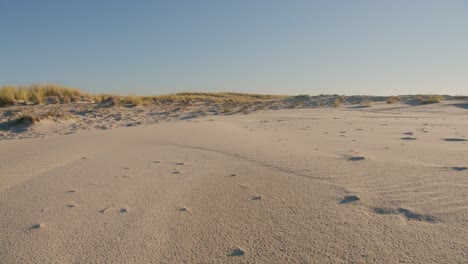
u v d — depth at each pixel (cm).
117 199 260
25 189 295
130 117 1297
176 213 229
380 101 1808
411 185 260
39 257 179
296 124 805
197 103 1864
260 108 1680
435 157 349
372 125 733
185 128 751
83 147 515
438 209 213
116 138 612
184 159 400
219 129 723
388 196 240
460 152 371
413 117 978
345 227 198
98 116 1288
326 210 223
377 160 346
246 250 179
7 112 1294
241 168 344
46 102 1645
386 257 165
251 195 259
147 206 244
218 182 296
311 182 283
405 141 475
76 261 173
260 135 601
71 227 212
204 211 231
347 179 285
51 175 340
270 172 322
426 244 174
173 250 181
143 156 428
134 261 172
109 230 206
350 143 473
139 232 202
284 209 229
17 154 477
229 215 223
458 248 169
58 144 562
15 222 223
